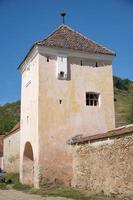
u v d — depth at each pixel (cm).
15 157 3528
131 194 1565
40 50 2338
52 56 2367
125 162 1630
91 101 2453
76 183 2095
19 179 2725
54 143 2245
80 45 2475
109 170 1750
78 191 1938
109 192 1730
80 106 2377
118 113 5781
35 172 2230
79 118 2353
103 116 2425
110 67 2522
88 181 1948
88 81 2438
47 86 2312
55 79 2345
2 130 6419
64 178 2208
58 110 2308
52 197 1831
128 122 4606
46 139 2233
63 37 2498
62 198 1783
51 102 2302
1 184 2547
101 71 2491
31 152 2602
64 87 2358
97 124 2392
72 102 2359
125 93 8169
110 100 2473
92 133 2362
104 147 1814
